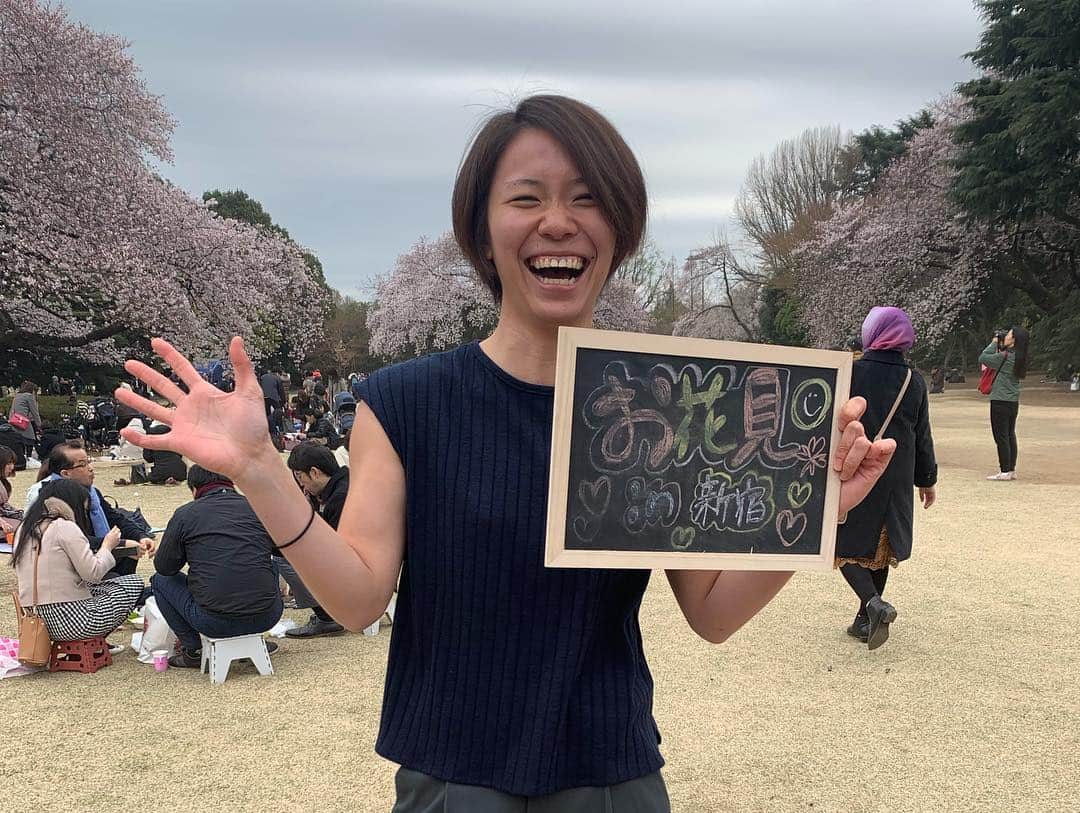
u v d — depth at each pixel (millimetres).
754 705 3990
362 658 4852
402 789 1351
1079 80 21484
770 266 49031
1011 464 11062
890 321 4547
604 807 1288
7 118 16891
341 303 55594
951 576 6344
